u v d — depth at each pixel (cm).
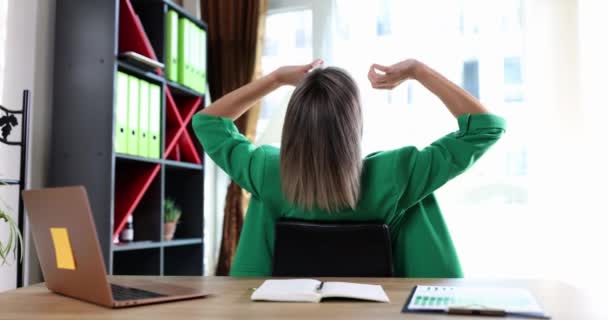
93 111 252
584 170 302
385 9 342
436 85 141
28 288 118
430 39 333
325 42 351
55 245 104
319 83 129
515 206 322
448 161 130
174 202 327
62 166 254
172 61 296
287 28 365
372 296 96
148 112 275
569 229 306
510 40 327
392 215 131
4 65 238
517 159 324
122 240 270
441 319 81
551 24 318
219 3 357
